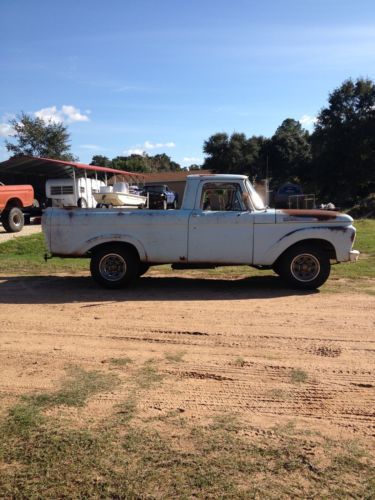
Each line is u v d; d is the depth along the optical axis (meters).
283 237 8.19
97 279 8.55
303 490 2.86
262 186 9.38
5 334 5.96
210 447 3.31
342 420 3.72
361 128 51.50
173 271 10.43
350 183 53.38
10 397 4.12
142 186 35.41
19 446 3.34
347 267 10.35
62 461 3.16
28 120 46.69
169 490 2.87
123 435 3.47
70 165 24.23
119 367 4.81
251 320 6.42
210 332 5.93
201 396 4.14
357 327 6.05
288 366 4.80
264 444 3.36
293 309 6.96
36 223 22.89
